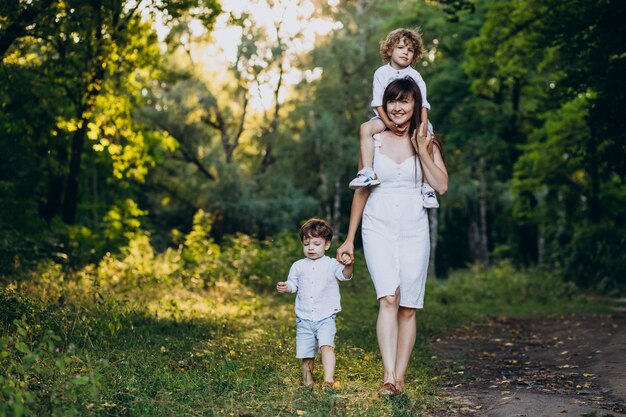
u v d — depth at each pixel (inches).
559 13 607.2
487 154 1216.8
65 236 706.2
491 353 361.1
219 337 320.2
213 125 1520.7
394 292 218.7
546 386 255.1
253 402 194.9
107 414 172.1
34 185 781.9
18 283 433.7
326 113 1517.0
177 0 612.7
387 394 209.3
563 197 1206.3
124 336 281.9
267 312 474.0
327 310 230.5
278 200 1461.6
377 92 225.9
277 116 1599.4
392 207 220.5
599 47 580.1
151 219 1524.4
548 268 1106.7
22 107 611.5
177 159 1504.7
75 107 693.9
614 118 579.5
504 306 768.3
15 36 492.4
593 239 1096.8
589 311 689.0
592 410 202.5
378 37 1457.9
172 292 540.4
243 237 780.0
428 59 1302.9
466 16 1195.9
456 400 221.9
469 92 1229.1
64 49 589.0
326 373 224.4
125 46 614.5
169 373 221.1
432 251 1566.2
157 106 1413.6
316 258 234.1
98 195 1111.6
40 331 254.1
